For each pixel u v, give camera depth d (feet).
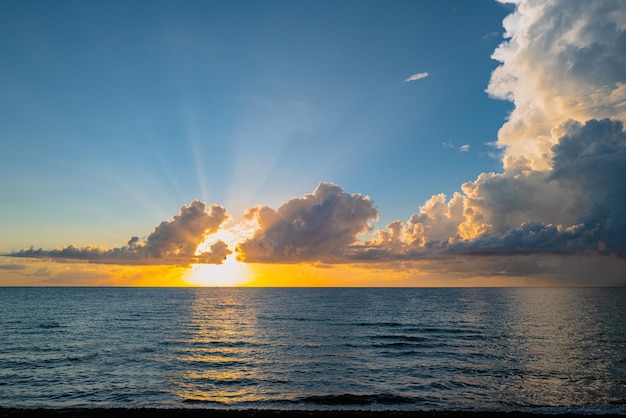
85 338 130.00
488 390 72.28
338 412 58.95
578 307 291.58
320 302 364.99
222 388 73.20
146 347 112.68
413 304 331.16
